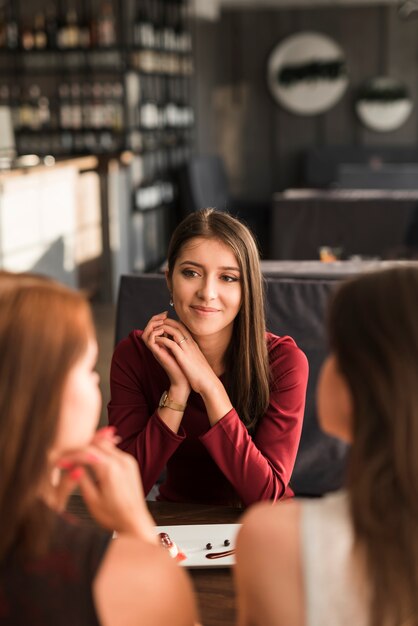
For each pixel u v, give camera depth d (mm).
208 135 9484
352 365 736
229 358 1710
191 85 8758
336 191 6375
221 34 9422
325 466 2135
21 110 6840
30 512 707
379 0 8969
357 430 731
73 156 6039
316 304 2152
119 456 896
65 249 5727
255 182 9680
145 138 7234
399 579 709
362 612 733
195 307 1629
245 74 9453
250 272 1631
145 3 7168
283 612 747
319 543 742
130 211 6836
